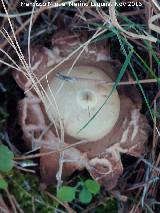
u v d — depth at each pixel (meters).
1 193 0.15
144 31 0.15
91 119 0.14
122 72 0.15
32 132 0.15
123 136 0.15
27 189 0.15
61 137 0.14
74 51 0.14
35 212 0.15
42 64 0.15
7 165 0.14
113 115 0.15
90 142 0.15
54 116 0.15
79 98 0.15
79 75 0.15
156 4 0.15
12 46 0.15
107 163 0.15
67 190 0.15
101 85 0.15
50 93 0.15
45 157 0.15
